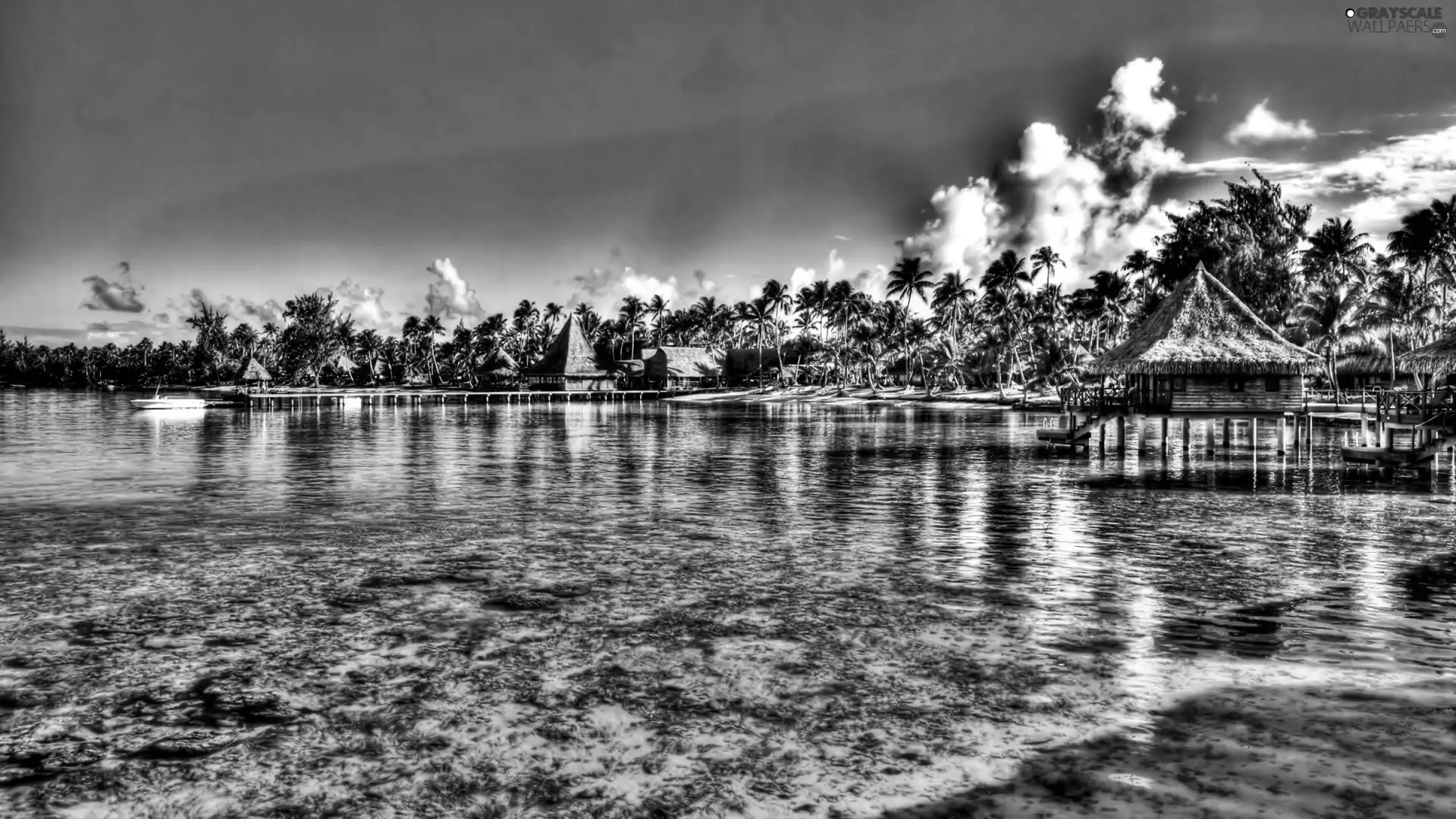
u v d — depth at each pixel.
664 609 11.77
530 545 16.47
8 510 21.27
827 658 9.64
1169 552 15.52
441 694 8.64
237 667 9.49
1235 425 39.91
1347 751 7.11
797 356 143.12
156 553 15.84
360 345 186.38
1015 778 6.73
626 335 180.12
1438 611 11.42
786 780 6.76
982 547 16.14
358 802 6.52
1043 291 97.19
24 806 6.49
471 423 66.88
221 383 167.25
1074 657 9.58
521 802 6.49
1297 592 12.55
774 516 20.05
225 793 6.68
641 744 7.44
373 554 15.70
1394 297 62.72
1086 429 36.53
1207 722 7.74
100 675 9.23
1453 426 25.66
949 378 109.50
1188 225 58.81
